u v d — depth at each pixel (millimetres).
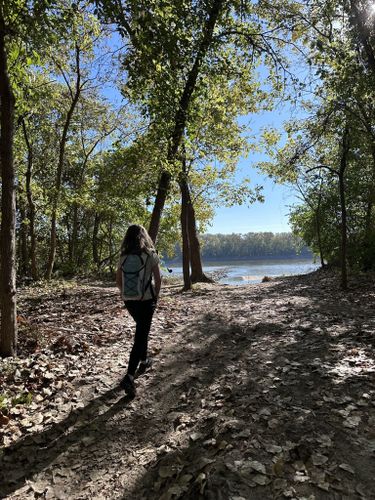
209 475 2838
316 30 10344
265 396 4043
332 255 20828
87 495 2980
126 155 12328
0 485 3143
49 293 12797
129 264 4523
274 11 11234
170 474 3027
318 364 4754
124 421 3926
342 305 8781
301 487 2670
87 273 24594
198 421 3754
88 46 15109
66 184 26078
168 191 12625
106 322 7621
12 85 7094
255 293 13094
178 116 8141
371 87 8961
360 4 8680
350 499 2537
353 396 3840
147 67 5910
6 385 4598
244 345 5973
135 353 4477
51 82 15422
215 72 9734
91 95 19047
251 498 2607
